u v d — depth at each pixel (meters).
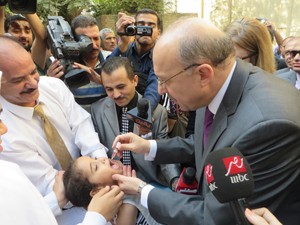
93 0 4.66
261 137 0.88
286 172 0.91
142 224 1.52
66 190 1.38
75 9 4.24
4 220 0.56
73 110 1.67
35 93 1.41
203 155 1.08
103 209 1.22
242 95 1.00
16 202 0.59
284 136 0.88
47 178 1.43
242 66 1.05
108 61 1.79
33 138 1.46
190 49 0.92
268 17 4.52
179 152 1.40
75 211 1.48
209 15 5.08
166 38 0.97
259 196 0.91
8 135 1.37
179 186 1.27
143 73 2.18
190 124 1.90
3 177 0.61
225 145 0.95
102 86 2.00
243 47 1.41
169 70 0.96
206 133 1.12
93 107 1.89
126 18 2.21
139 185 1.22
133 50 2.26
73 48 1.72
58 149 1.54
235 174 0.80
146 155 1.41
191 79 0.95
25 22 2.36
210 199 0.96
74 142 1.65
